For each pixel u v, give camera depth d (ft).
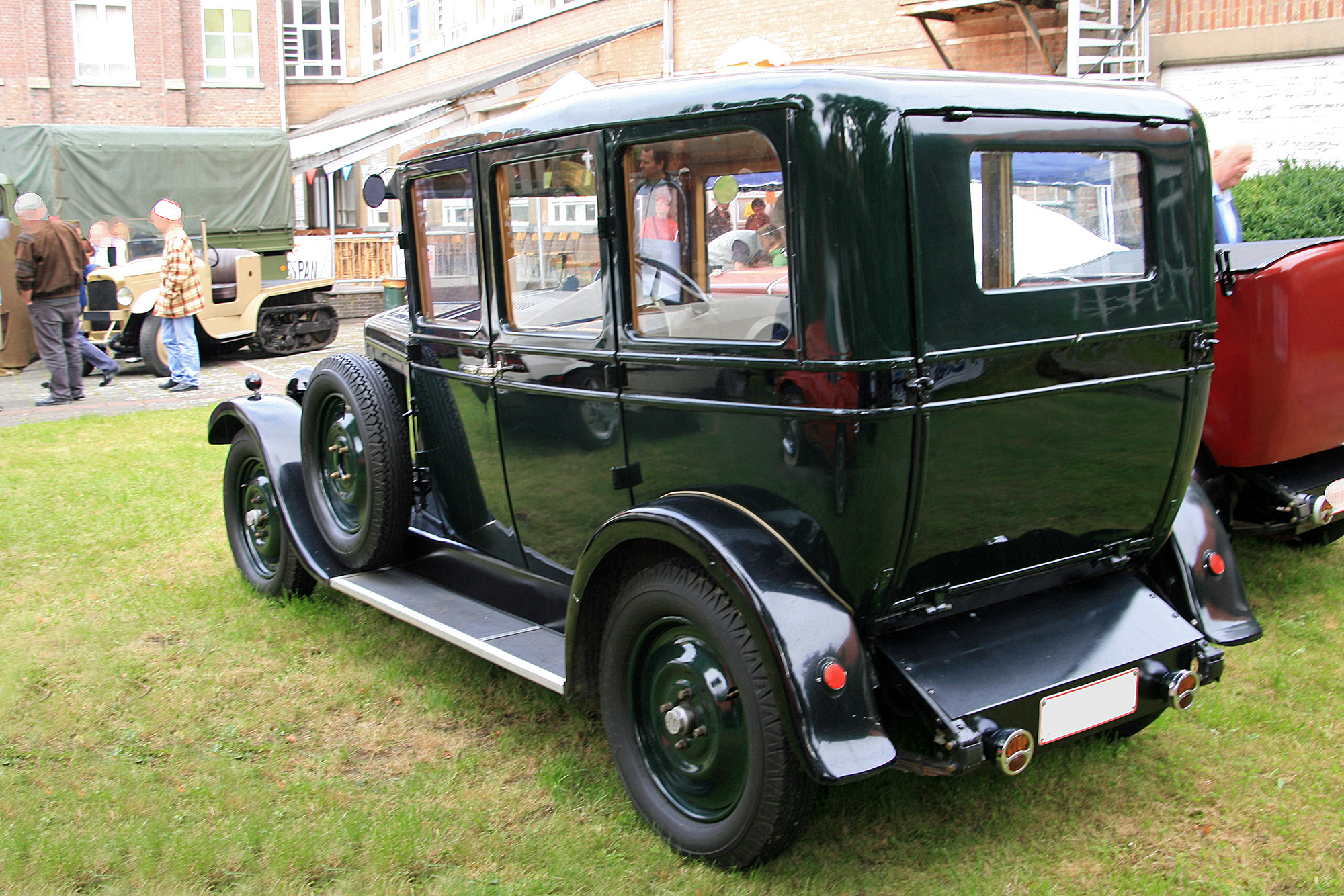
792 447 7.77
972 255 7.69
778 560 7.80
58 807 9.41
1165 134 8.87
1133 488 9.09
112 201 44.60
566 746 10.48
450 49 72.28
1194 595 9.52
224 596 14.70
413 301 12.14
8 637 13.30
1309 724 10.50
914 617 8.34
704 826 8.39
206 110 79.66
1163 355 8.91
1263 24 30.96
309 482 13.32
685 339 8.57
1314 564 14.92
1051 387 8.18
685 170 8.32
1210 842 8.69
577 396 9.67
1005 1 32.37
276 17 80.53
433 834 8.91
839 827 8.99
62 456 23.79
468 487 11.78
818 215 7.31
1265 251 13.44
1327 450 13.82
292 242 49.08
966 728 7.61
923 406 7.47
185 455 23.95
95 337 37.58
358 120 62.69
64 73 75.31
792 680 7.33
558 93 11.02
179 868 8.47
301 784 9.73
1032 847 8.69
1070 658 8.43
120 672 12.26
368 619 13.85
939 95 7.56
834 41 41.88
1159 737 10.39
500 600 11.55
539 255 9.93
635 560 8.93
